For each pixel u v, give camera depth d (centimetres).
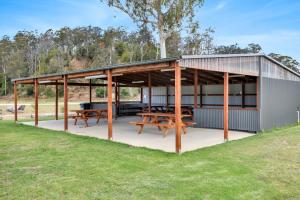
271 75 984
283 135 802
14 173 437
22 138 765
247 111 912
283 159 527
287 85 1094
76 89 4181
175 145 632
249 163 498
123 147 637
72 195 348
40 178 412
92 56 5025
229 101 1223
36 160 516
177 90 582
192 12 1730
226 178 412
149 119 1234
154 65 632
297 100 1173
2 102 3356
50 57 4872
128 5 1752
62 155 555
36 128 995
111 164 487
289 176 424
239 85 1185
